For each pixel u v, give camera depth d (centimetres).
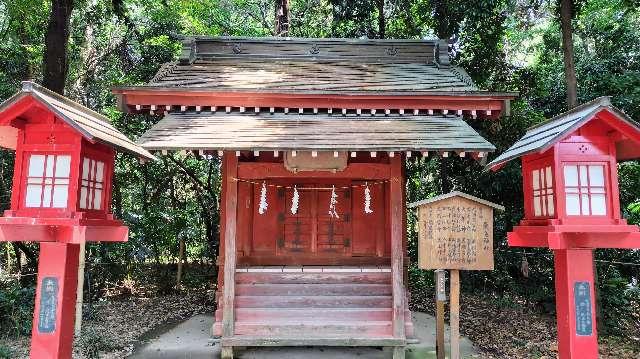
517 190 1068
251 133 662
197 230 1262
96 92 1365
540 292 1016
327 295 704
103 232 492
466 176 1140
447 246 563
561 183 455
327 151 629
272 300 699
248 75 845
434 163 1322
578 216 456
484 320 930
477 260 560
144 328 873
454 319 565
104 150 516
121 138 539
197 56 924
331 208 738
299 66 902
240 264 785
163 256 1352
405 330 695
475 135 664
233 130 671
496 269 1112
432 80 846
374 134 667
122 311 1009
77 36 1298
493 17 1136
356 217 821
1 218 430
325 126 696
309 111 754
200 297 1165
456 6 1057
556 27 1387
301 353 719
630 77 976
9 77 1135
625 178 983
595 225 445
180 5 1364
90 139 446
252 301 700
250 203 813
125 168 1316
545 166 484
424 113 756
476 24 1112
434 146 625
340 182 828
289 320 687
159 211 1212
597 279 815
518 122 1055
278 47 941
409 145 629
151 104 728
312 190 828
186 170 1347
